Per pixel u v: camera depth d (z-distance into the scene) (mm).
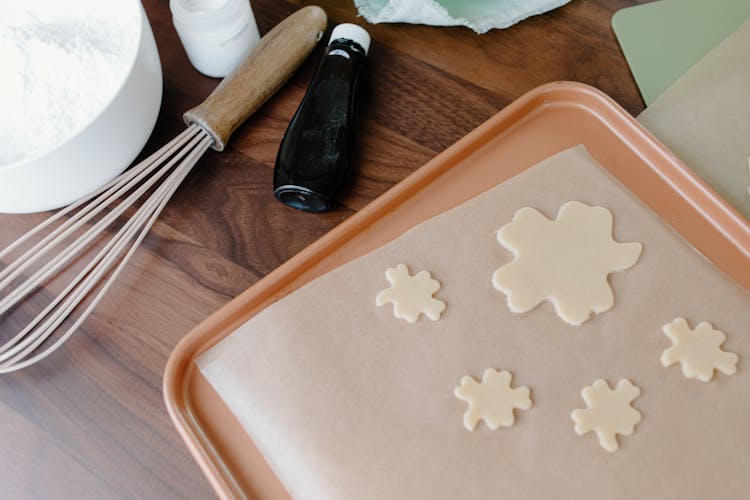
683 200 568
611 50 649
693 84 610
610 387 502
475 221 556
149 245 584
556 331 521
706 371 504
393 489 474
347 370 510
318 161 567
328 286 535
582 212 554
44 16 604
